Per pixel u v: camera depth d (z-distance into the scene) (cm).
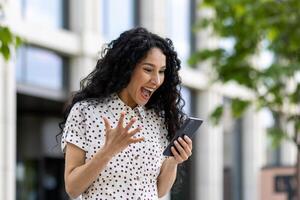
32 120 2550
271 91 1599
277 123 1800
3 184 1792
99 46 2161
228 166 3141
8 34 933
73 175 465
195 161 2877
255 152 3322
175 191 591
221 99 2975
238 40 1590
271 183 1398
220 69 1630
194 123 491
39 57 2003
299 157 1414
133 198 477
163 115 512
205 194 2859
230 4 1508
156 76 480
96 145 480
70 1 2122
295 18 1494
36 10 1973
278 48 1594
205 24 1647
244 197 3291
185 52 2700
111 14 2283
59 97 2081
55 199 2622
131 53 477
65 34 2053
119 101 490
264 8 1499
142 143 488
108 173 474
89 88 491
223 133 3086
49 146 2572
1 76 1789
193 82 2739
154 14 2466
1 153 1788
